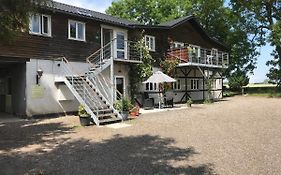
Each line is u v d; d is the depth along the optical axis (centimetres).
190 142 992
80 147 942
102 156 827
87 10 2319
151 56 2431
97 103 1572
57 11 1714
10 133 1188
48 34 1720
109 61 1908
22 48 1584
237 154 827
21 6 970
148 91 2394
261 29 3947
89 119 1391
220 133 1143
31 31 1631
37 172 689
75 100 1822
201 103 2708
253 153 836
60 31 1789
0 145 977
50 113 1688
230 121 1459
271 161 755
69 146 957
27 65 1597
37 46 1656
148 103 2220
